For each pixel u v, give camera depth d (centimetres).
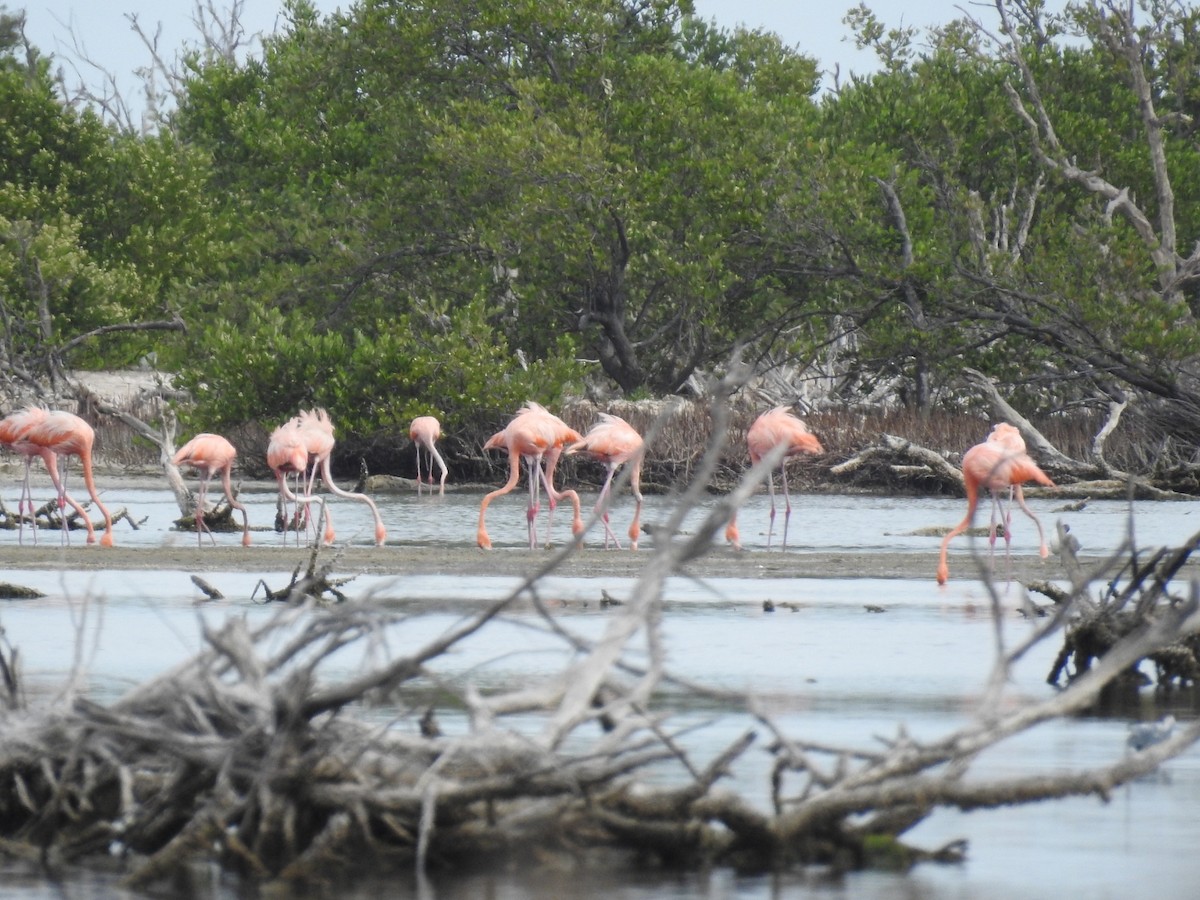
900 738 536
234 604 1195
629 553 1634
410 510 2447
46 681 821
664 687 826
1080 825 568
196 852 488
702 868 510
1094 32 2983
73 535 1897
